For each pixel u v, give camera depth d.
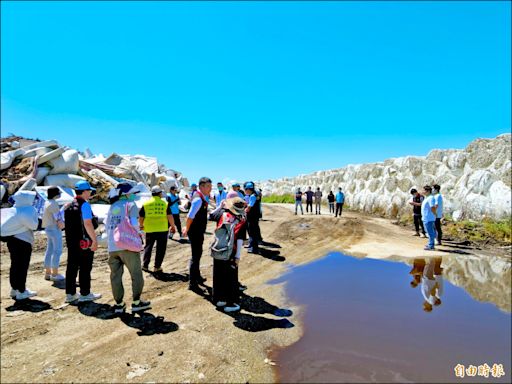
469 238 11.56
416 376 3.52
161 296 6.09
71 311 5.39
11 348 4.23
